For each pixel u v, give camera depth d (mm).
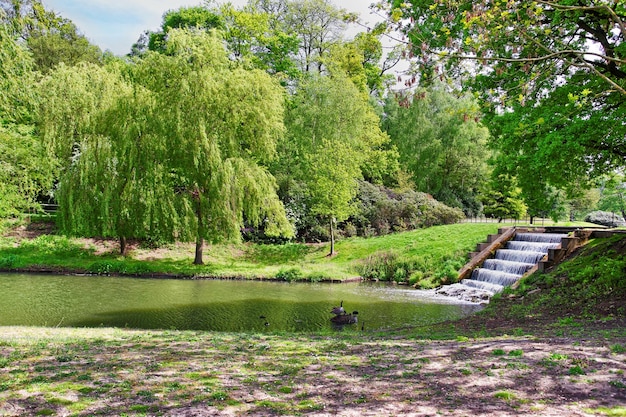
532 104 12883
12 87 15688
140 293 19016
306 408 4441
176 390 5098
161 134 24078
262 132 26156
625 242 16016
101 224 24766
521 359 6078
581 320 11172
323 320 14820
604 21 10945
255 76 26000
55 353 7285
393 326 13922
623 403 4297
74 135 25109
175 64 24234
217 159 24234
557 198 16234
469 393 4762
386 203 35125
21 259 24594
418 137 43781
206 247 30828
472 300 18422
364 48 8703
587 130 11367
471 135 43219
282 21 43938
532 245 21359
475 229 28234
